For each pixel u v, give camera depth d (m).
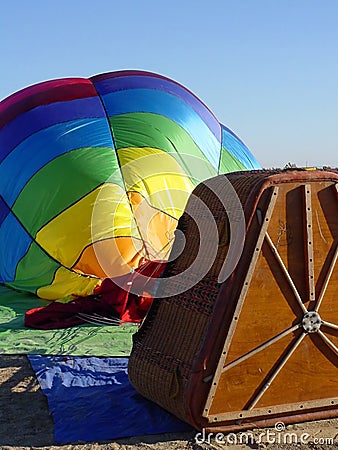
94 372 8.16
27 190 12.60
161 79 14.79
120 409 6.88
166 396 6.33
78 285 11.73
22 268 12.40
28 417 6.84
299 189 6.31
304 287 6.35
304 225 6.32
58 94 13.80
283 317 6.28
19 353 9.09
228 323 6.05
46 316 10.60
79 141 12.81
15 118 13.59
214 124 14.85
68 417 6.70
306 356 6.40
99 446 6.08
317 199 6.37
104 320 10.60
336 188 6.42
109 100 13.74
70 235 11.96
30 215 12.44
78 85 14.12
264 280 6.19
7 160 13.16
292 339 6.33
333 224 6.45
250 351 6.16
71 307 10.77
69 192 12.23
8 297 12.16
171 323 6.59
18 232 12.58
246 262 6.11
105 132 13.05
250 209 6.15
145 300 10.82
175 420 6.57
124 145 12.90
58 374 8.10
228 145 14.85
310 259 6.34
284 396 6.34
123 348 9.23
